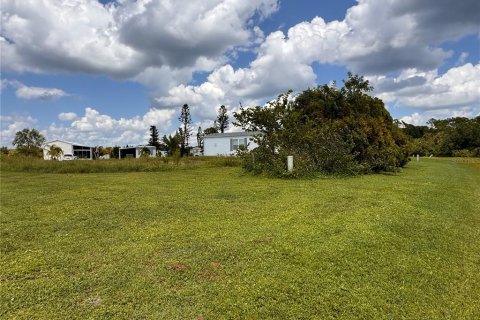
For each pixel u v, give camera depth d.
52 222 6.00
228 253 4.41
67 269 3.93
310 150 13.79
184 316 3.02
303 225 5.69
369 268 4.09
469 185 12.38
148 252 4.45
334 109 16.14
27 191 9.72
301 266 4.06
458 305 3.45
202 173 15.80
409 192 9.18
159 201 7.97
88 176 14.87
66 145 59.78
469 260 4.61
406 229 5.66
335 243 4.80
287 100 15.05
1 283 3.57
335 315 3.14
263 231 5.37
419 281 3.88
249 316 3.06
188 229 5.53
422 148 50.50
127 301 3.24
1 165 19.62
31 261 4.15
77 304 3.18
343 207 7.10
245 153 15.12
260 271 3.90
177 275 3.78
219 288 3.50
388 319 3.13
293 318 3.06
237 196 8.62
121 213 6.70
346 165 13.38
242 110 14.98
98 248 4.63
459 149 46.50
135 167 18.61
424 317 3.21
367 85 17.05
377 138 15.59
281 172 12.77
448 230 5.84
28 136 79.00
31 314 3.00
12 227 5.67
